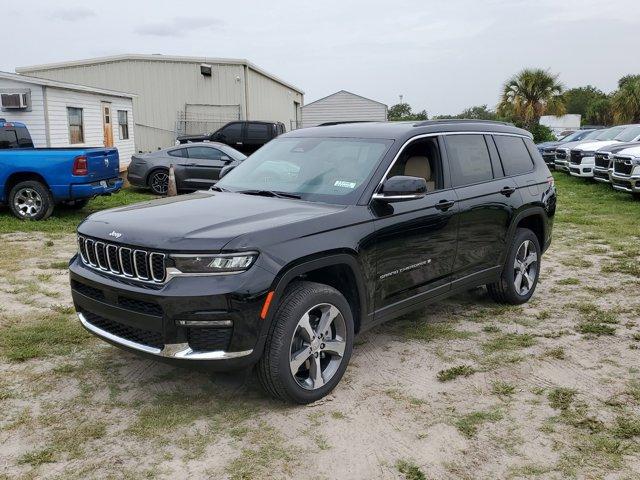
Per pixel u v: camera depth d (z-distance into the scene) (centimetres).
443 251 473
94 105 1848
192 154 1545
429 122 493
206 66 2555
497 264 543
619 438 337
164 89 2598
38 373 418
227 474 302
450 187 486
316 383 377
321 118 4425
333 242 378
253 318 338
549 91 3659
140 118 2620
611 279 688
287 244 356
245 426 349
